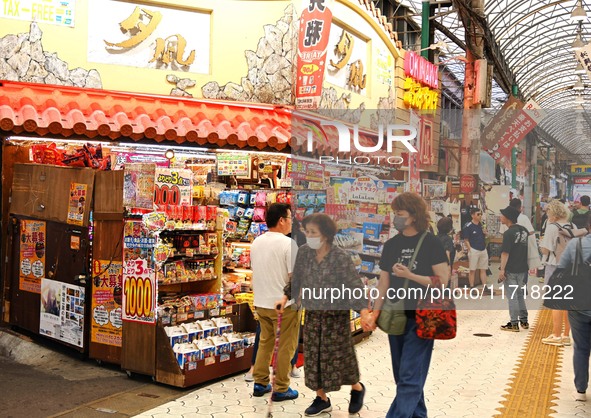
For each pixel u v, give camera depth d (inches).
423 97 571.8
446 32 806.5
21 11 340.8
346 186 164.2
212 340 245.1
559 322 319.9
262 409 211.2
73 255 273.6
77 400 221.5
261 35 398.3
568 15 1066.1
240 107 382.0
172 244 250.8
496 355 297.0
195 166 396.5
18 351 285.0
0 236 327.3
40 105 322.0
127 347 247.3
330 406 208.4
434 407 215.6
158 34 373.7
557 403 220.8
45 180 289.9
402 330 167.6
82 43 355.6
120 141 331.3
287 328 219.5
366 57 493.0
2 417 203.6
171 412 206.2
